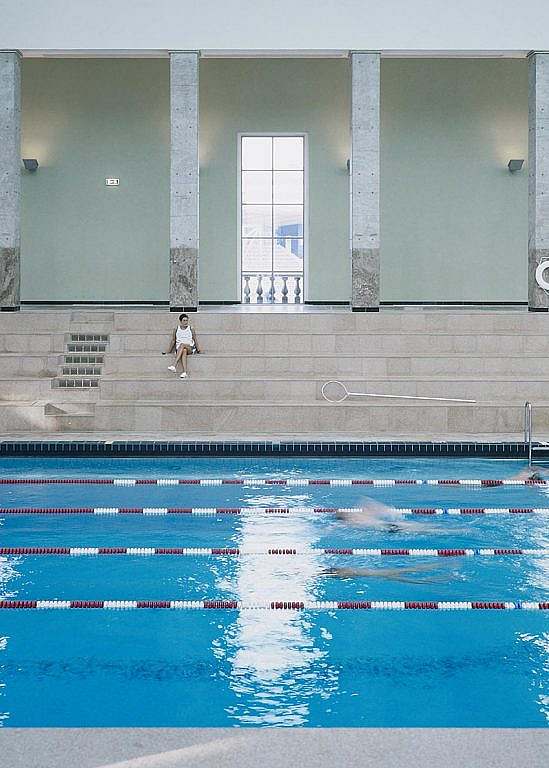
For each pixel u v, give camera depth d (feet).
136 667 15.30
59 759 10.71
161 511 27.58
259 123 62.03
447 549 23.32
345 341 46.11
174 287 50.70
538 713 13.44
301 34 50.67
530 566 21.76
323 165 62.23
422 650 16.14
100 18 50.49
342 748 11.00
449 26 50.62
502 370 44.47
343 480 31.89
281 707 13.66
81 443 37.11
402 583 20.34
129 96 62.03
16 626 17.48
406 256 62.69
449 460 36.42
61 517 27.02
